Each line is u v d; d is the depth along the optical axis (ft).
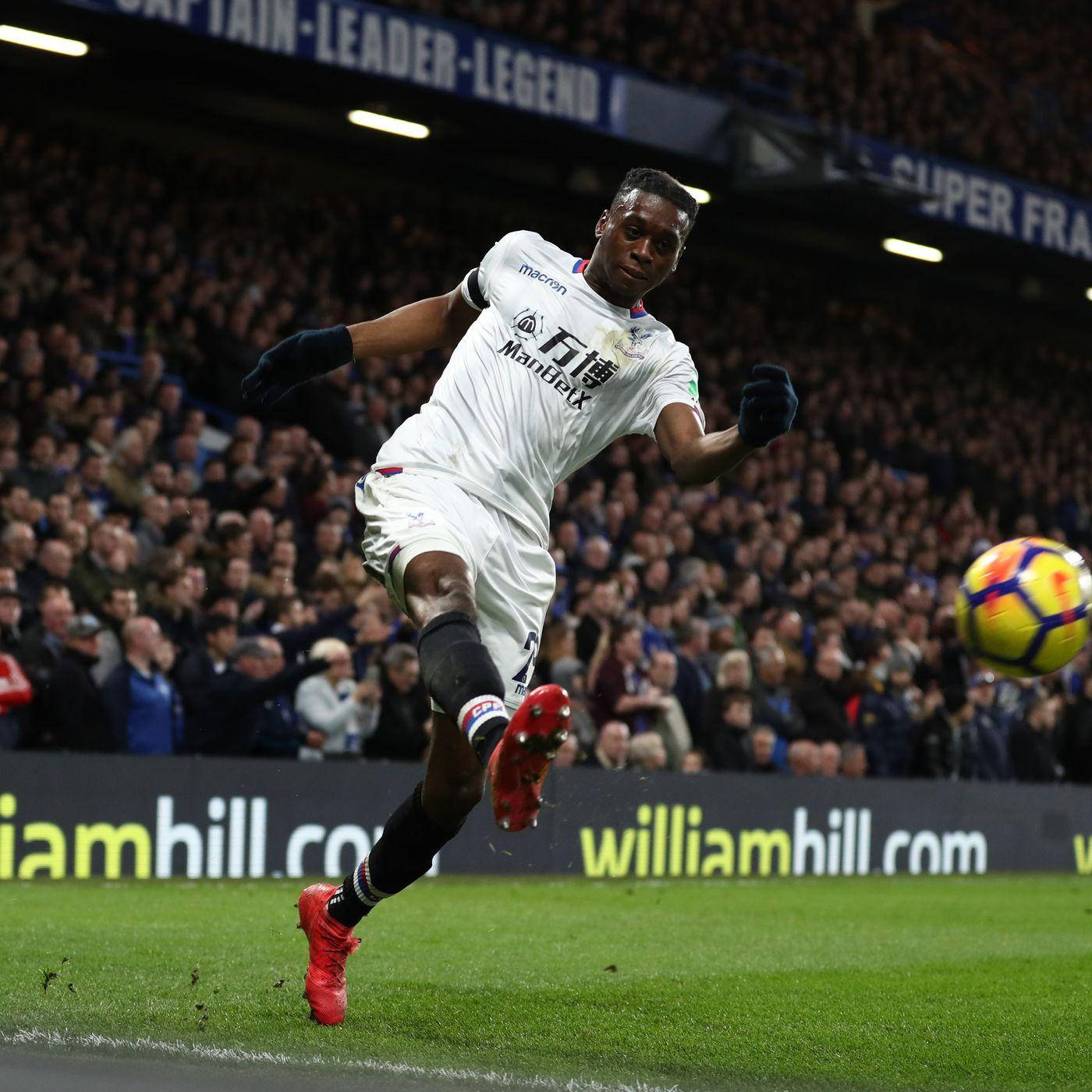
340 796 69.21
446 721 25.96
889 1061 27.63
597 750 76.84
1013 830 94.22
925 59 167.02
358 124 120.47
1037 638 32.09
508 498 27.73
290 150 137.39
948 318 180.45
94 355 94.12
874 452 146.10
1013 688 103.76
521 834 73.77
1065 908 65.77
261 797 67.05
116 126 129.18
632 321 28.53
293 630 71.00
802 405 142.41
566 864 74.74
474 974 37.01
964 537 136.77
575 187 141.69
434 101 112.98
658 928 50.85
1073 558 32.94
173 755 65.21
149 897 54.95
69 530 71.82
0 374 87.30
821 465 132.16
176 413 94.48
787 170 125.90
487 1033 28.81
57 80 119.55
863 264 163.84
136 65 114.73
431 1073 24.20
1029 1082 26.13
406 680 72.13
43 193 106.73
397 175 142.00
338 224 127.13
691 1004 33.42
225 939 41.55
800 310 162.61
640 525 104.99
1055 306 175.11
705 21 144.66
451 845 72.33
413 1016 30.19
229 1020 28.55
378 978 35.65
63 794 61.93
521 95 114.93
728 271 156.87
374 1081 23.27
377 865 28.12
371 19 107.65
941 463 148.77
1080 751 103.86
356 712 70.85
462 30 111.96
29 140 114.93
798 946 46.42
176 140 132.98
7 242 98.48
